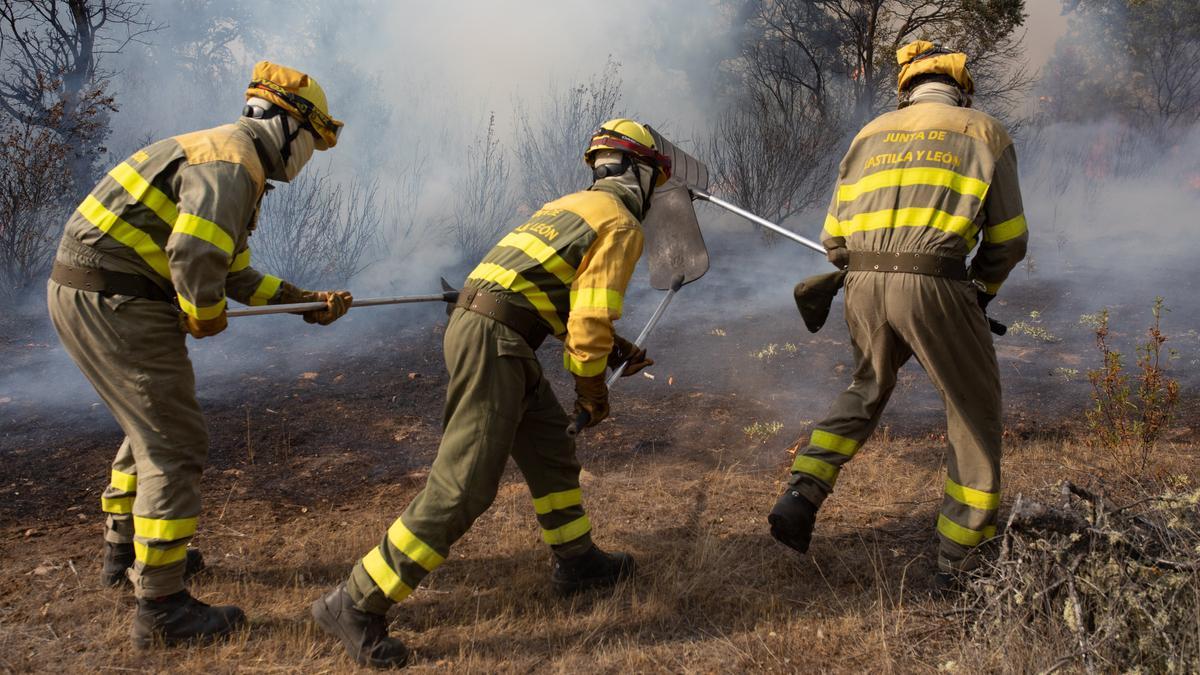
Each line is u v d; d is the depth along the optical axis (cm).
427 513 278
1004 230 306
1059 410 507
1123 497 381
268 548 361
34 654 284
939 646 288
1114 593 256
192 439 291
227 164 280
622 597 325
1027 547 277
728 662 284
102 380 283
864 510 390
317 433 483
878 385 322
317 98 305
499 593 329
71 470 429
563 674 279
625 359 325
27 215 698
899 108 344
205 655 285
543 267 284
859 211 315
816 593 326
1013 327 661
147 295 284
